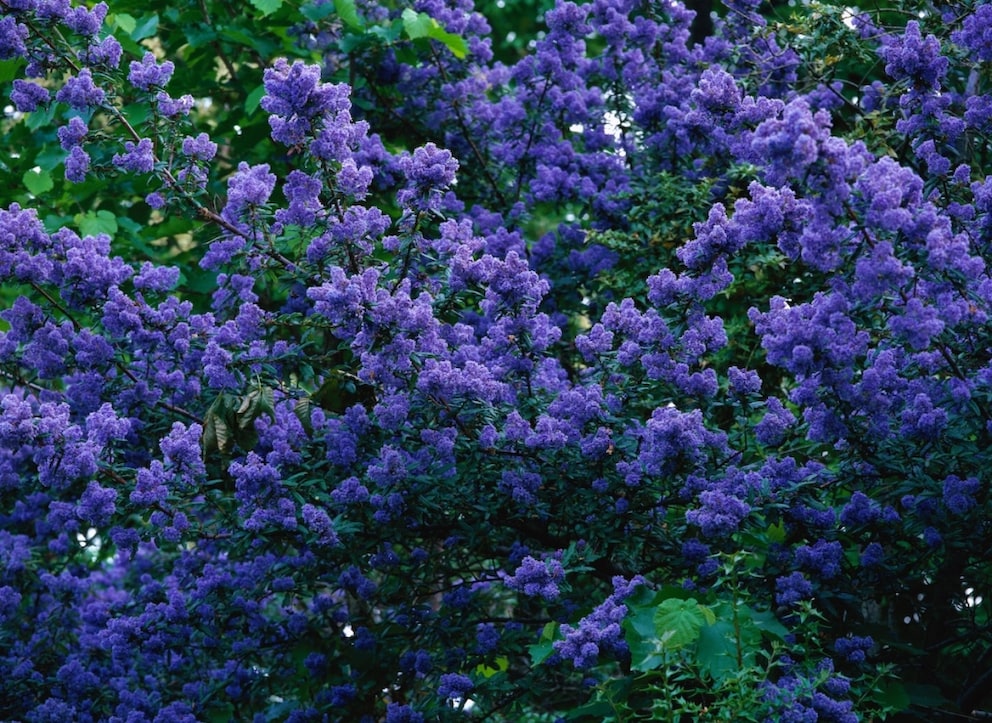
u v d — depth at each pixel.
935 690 4.30
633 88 6.09
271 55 6.58
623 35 6.07
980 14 4.38
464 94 6.21
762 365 5.70
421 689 5.14
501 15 11.77
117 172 4.79
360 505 4.50
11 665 5.37
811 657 4.02
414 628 4.94
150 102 4.75
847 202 3.52
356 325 4.12
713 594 4.02
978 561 4.31
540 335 4.45
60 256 4.55
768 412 4.47
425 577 4.97
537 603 5.30
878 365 3.86
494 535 4.77
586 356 4.42
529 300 4.37
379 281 4.62
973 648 4.75
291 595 4.98
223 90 6.72
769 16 7.63
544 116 6.09
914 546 4.29
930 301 3.79
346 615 5.08
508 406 4.51
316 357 4.78
